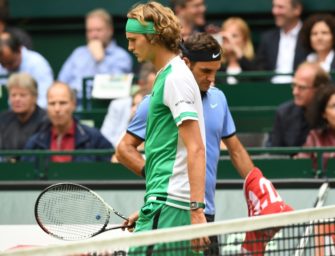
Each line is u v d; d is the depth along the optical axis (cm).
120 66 3119
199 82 1711
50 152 2372
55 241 1794
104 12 3130
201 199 1559
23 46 3219
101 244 1355
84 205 1758
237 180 2309
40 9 3475
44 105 3034
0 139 2641
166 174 1599
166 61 1606
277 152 2319
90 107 2930
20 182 2361
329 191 2264
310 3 3350
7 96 2986
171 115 1592
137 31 1599
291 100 2722
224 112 1767
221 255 1523
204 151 1573
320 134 2433
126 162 1806
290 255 1571
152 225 1603
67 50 3478
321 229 1583
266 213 1725
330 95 2408
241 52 3009
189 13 3033
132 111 2625
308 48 2961
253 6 3394
